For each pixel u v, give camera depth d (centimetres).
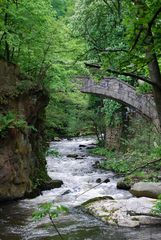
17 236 793
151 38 273
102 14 1852
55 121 2588
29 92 1207
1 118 1048
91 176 1605
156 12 248
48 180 1364
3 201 1073
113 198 1116
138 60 290
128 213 934
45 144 1537
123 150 2205
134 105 1959
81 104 2794
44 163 1405
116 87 2034
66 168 1866
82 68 1407
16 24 1291
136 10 255
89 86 2097
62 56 1426
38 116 1366
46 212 324
